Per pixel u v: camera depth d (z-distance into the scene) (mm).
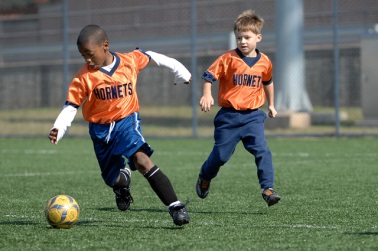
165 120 64375
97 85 15008
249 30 18125
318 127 53000
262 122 18062
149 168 14727
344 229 14820
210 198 20625
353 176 26016
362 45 51531
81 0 88688
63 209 14922
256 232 14516
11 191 22906
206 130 56000
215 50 77125
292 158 33969
